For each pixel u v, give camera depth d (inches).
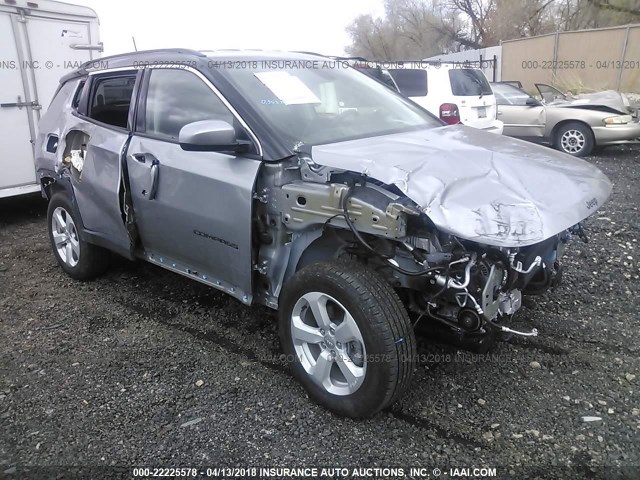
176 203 141.1
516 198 107.0
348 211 109.3
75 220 185.9
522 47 922.7
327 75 160.9
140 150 151.4
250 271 129.0
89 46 304.7
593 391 124.9
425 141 132.9
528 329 151.9
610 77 774.5
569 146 423.5
